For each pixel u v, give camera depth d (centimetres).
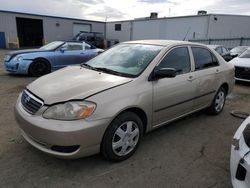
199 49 453
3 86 708
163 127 441
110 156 304
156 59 361
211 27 2544
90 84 308
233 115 519
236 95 718
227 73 512
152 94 338
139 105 318
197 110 452
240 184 228
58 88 303
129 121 314
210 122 475
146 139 389
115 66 374
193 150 361
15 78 841
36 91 307
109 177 287
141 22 3222
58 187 267
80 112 271
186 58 415
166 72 333
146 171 302
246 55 948
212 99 485
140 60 368
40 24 3066
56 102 277
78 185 271
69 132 263
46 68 902
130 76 336
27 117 288
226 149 368
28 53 870
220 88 504
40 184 270
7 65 870
